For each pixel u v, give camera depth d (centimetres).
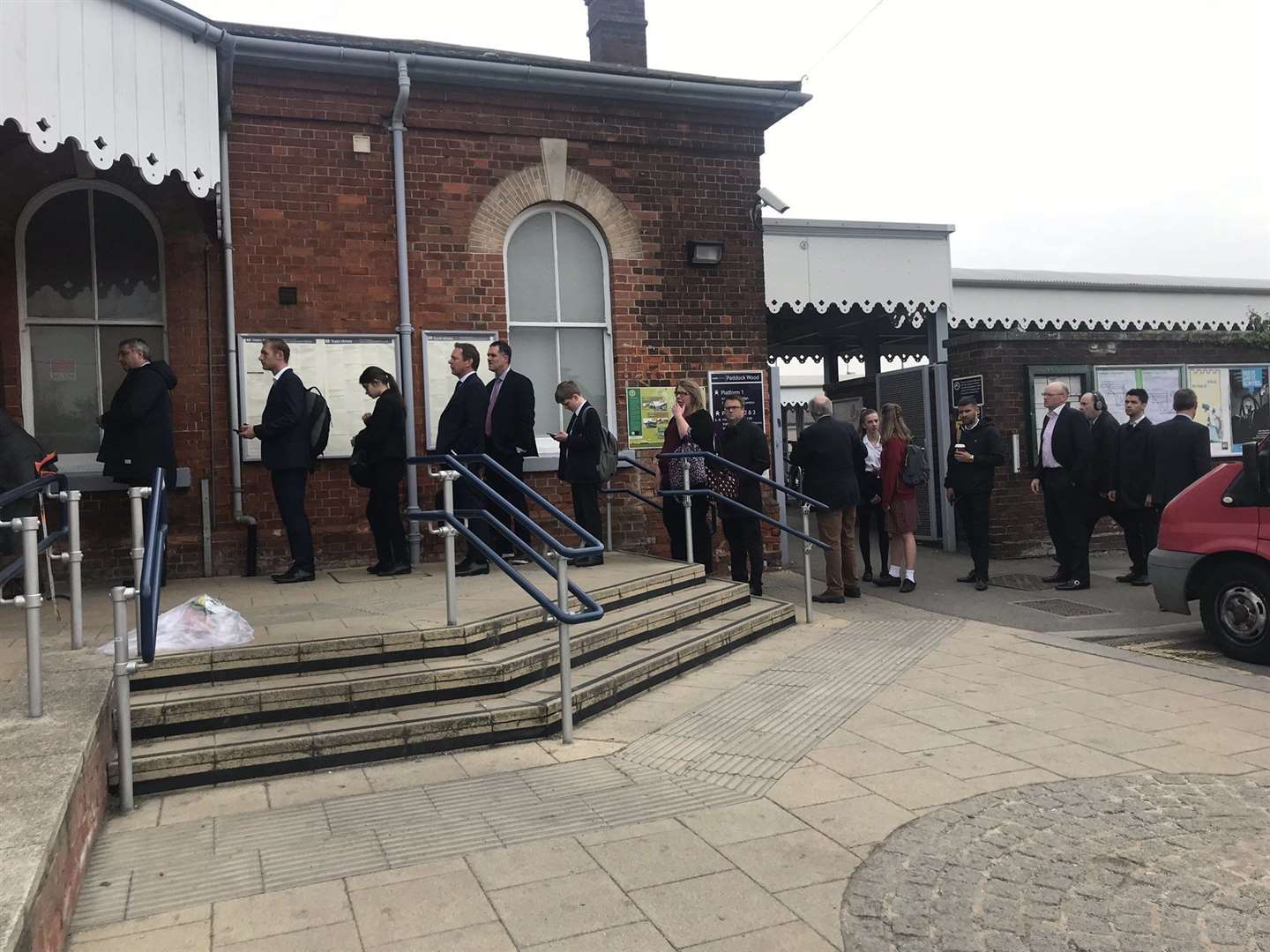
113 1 602
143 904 310
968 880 322
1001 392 1086
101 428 802
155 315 816
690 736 482
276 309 828
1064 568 912
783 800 396
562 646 472
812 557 1130
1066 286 1393
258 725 450
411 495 865
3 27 528
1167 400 1152
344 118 852
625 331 958
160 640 486
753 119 1005
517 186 918
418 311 879
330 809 390
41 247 788
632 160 963
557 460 920
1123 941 281
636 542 956
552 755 457
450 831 366
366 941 285
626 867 334
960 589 912
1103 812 377
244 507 811
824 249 1088
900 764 436
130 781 391
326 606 606
